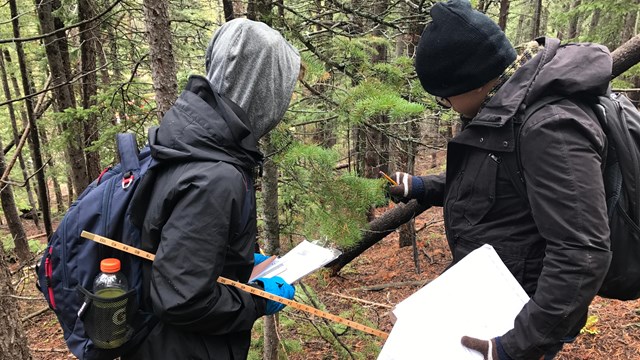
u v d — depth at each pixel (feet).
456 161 5.59
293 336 13.35
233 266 4.83
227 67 4.98
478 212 5.26
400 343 4.93
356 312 14.06
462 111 5.54
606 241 4.04
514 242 5.03
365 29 12.15
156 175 4.59
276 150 8.83
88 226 4.62
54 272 4.68
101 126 14.92
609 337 14.39
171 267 4.15
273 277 5.72
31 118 20.22
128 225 4.61
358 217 7.85
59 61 19.71
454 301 5.03
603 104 4.65
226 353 4.85
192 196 4.22
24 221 48.98
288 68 5.38
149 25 7.59
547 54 4.76
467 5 5.00
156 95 7.91
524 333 4.31
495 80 5.12
